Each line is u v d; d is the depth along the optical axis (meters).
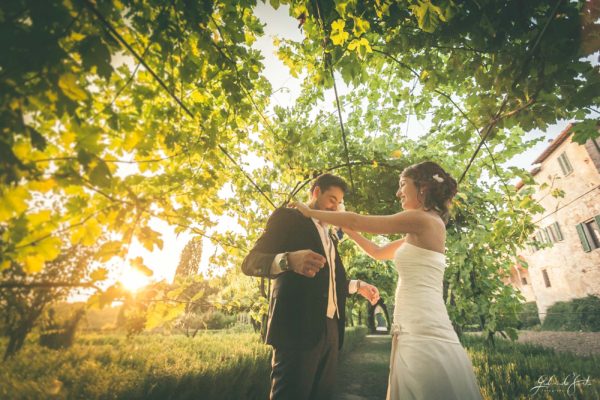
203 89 2.26
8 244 0.99
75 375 1.25
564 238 16.23
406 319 1.56
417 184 1.81
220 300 3.38
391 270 10.45
